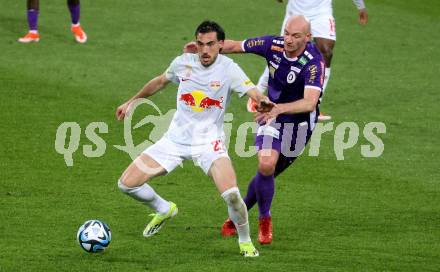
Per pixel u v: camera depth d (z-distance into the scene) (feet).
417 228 69.62
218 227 68.69
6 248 62.18
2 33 126.31
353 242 65.77
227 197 60.34
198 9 145.69
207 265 59.72
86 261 60.08
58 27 130.93
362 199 76.84
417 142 94.32
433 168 86.58
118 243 64.13
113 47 123.95
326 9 101.55
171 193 77.00
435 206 75.51
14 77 108.37
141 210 72.02
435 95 111.24
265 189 64.13
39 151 86.84
